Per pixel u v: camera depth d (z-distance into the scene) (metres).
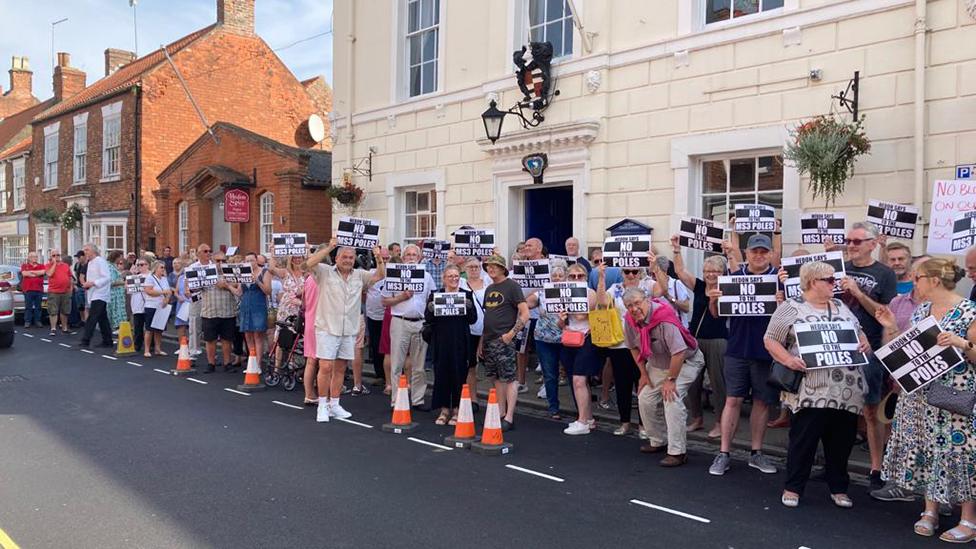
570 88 10.83
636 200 10.06
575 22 10.51
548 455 6.78
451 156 12.73
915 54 7.60
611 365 7.91
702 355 6.75
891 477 5.02
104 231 25.17
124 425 7.80
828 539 4.74
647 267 7.46
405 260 8.77
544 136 10.93
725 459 6.21
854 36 8.09
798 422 5.29
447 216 12.82
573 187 10.80
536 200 11.94
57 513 5.19
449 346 7.81
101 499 5.48
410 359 8.85
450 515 5.17
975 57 7.26
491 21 11.95
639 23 10.04
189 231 20.67
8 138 34.78
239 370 11.46
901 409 4.95
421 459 6.61
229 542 4.68
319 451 6.83
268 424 7.91
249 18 26.25
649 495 5.62
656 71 9.81
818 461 6.53
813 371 5.14
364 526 4.95
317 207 17.41
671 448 6.41
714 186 9.46
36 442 7.09
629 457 6.71
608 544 4.66
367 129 14.42
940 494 4.65
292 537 4.76
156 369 11.62
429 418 8.30
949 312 4.77
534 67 11.01
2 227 33.12
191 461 6.47
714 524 5.01
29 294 17.81
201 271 11.13
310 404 8.93
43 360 12.57
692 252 9.59
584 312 7.39
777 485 5.88
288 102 27.23
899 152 7.78
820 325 5.10
